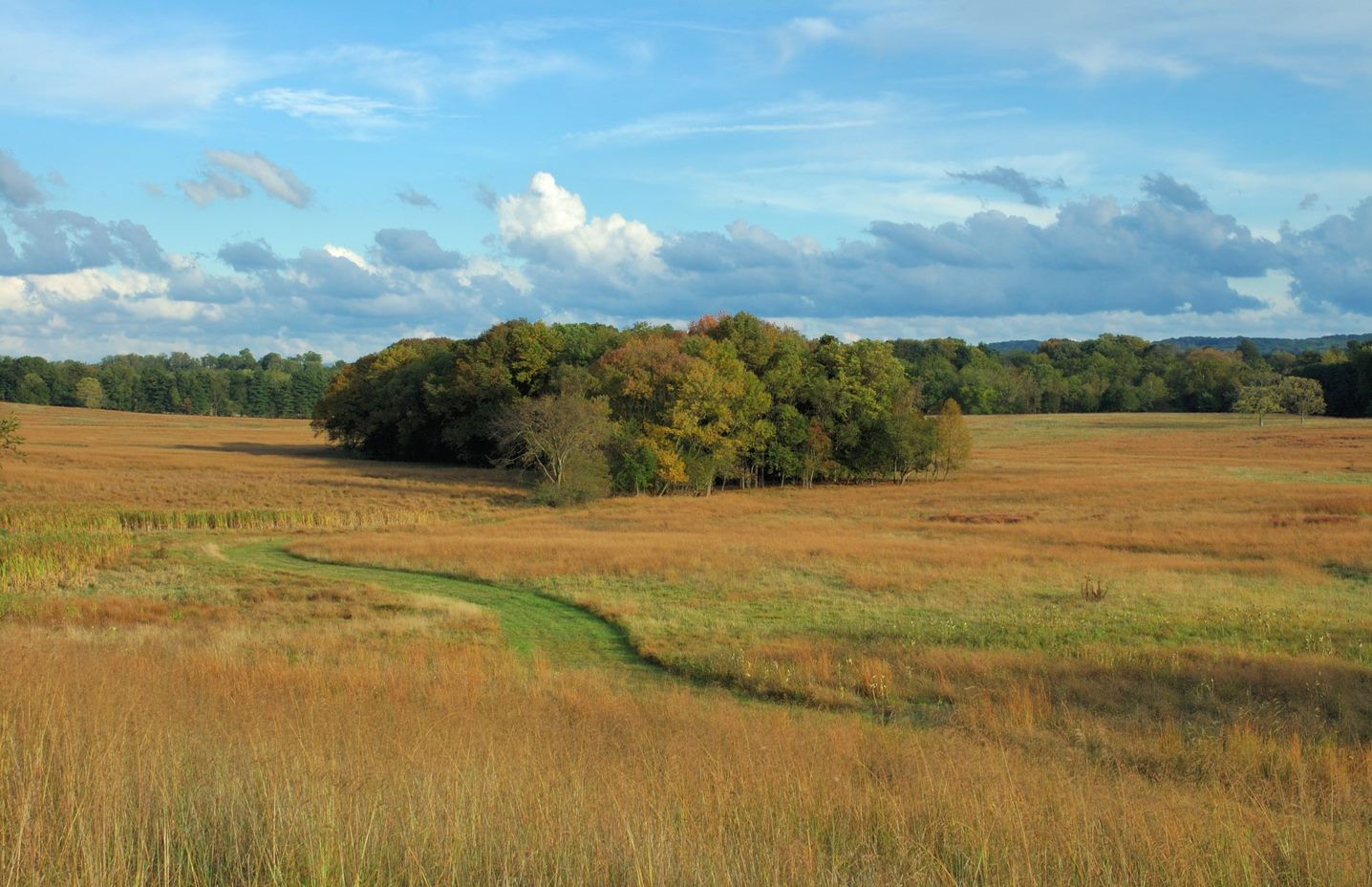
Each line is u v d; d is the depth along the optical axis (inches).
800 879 237.0
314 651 754.8
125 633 811.4
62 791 250.2
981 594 1073.5
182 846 232.5
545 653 831.7
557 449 2481.5
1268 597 1013.8
